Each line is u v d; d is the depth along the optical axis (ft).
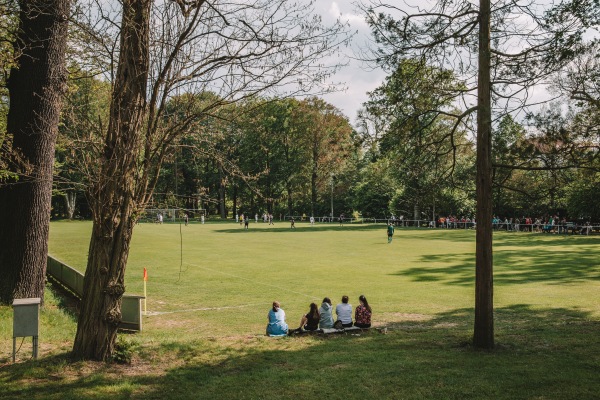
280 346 36.68
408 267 87.51
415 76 41.86
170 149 32.19
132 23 28.81
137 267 88.28
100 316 29.81
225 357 32.63
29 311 29.81
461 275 77.97
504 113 38.34
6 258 47.14
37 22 46.37
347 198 277.44
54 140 48.26
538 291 62.39
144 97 30.14
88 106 31.94
